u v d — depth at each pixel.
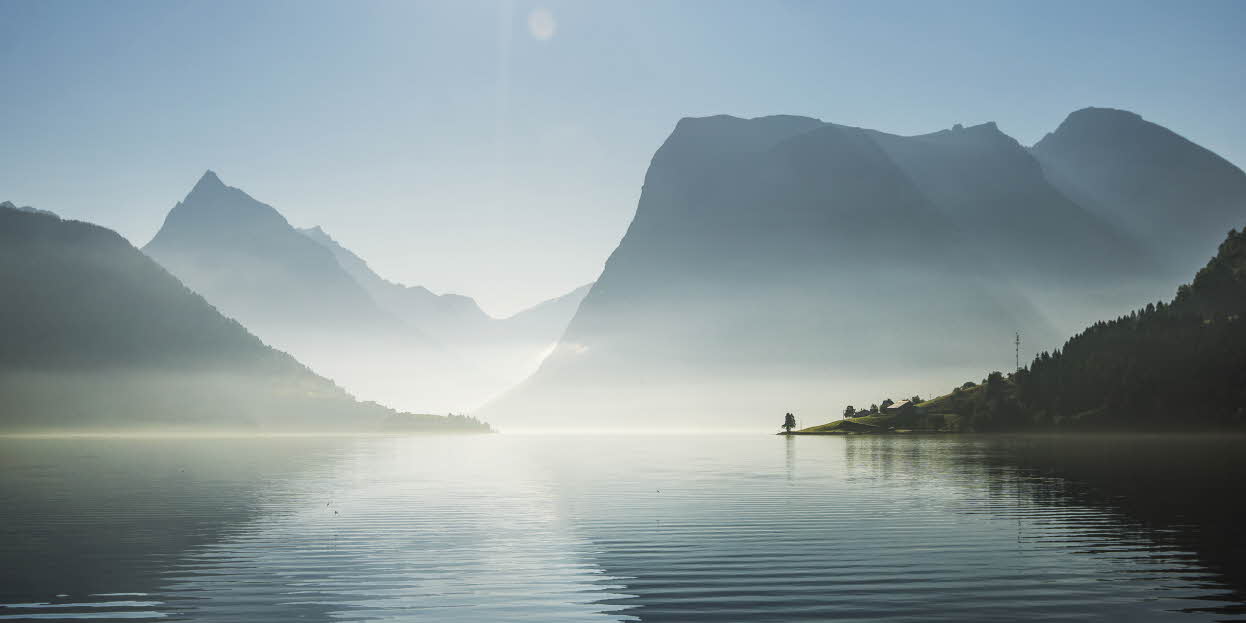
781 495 74.56
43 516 59.59
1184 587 35.31
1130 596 33.81
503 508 64.69
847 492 77.31
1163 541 46.91
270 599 34.03
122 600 33.94
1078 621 30.28
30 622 30.88
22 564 41.22
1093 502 67.19
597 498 72.69
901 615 31.14
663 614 31.52
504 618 31.14
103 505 67.25
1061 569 39.03
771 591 35.00
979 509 62.47
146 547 46.12
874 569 39.28
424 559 42.34
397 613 31.84
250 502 69.31
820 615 31.25
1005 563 40.53
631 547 45.62
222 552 44.47
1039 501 68.06
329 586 36.31
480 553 44.00
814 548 45.00
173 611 32.25
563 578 37.75
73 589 35.78
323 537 49.53
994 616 30.95
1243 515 58.28
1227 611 31.56
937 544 46.09
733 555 43.06
